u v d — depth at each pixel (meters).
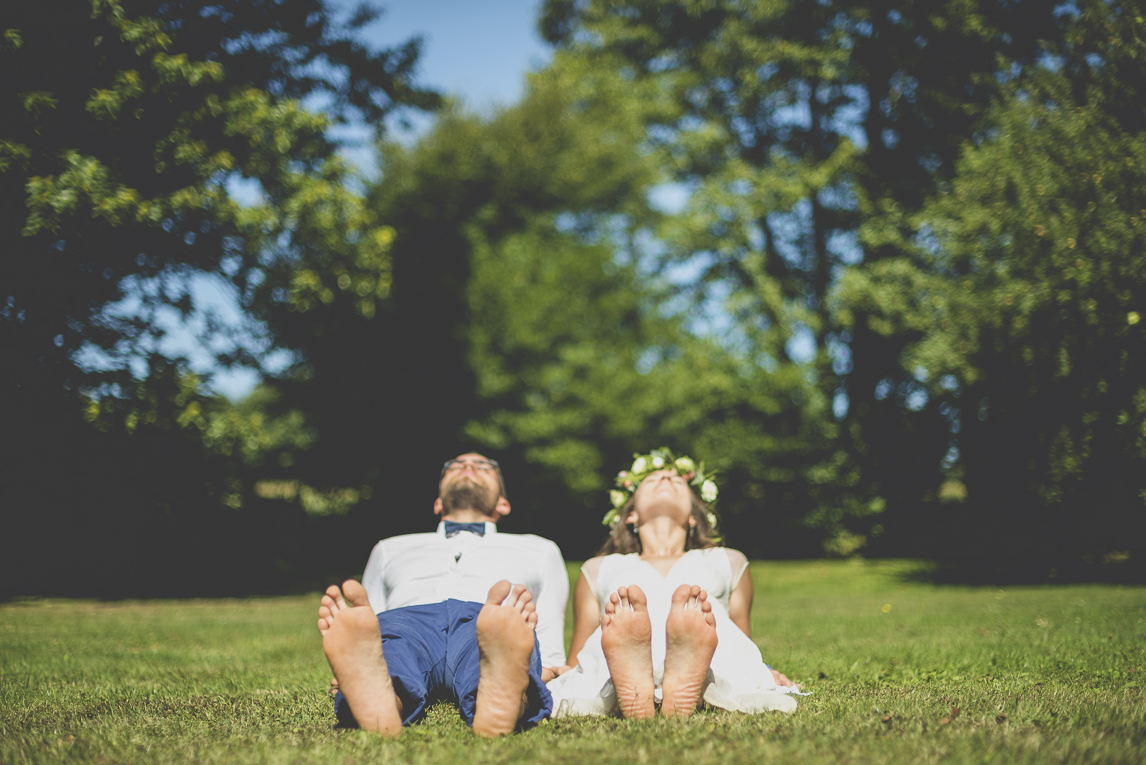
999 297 10.27
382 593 3.16
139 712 2.93
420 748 2.23
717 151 19.52
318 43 12.52
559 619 3.24
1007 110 10.84
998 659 4.05
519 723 2.59
